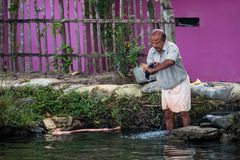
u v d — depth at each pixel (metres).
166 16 16.78
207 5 19.41
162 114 14.23
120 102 14.77
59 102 14.71
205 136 12.05
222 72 19.45
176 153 10.62
